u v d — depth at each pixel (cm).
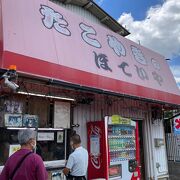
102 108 855
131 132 800
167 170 1134
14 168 349
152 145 1076
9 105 597
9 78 484
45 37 602
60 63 601
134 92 807
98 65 716
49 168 655
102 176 702
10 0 564
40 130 654
